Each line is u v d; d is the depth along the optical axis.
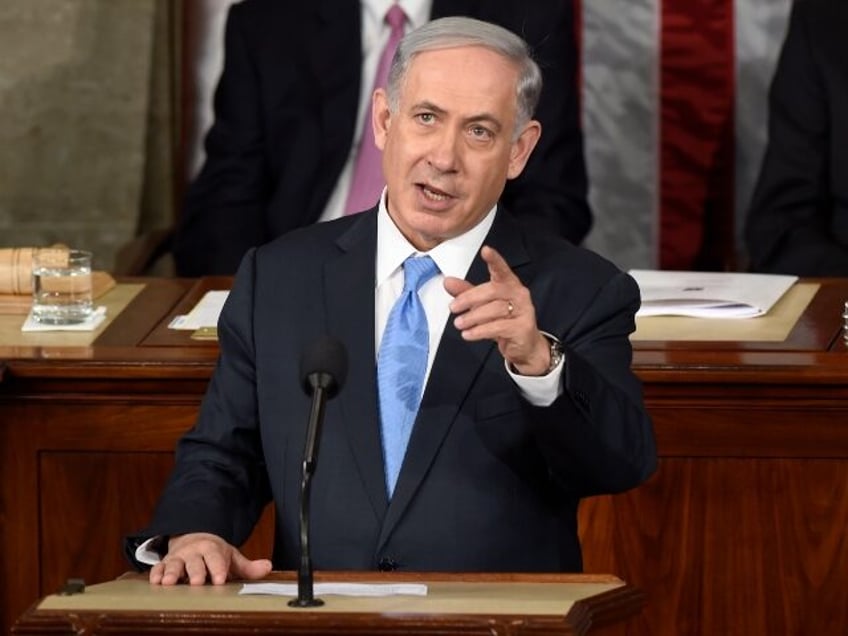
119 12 22.81
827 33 20.52
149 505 13.65
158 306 15.38
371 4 20.27
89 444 13.57
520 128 10.90
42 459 13.61
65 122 22.94
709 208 23.17
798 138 20.39
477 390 10.87
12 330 14.41
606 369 10.80
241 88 20.59
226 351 11.38
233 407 11.24
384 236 11.30
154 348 13.74
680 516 13.38
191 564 9.65
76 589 9.00
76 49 22.83
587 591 8.99
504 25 20.02
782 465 13.27
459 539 10.68
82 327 14.45
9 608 13.78
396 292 11.25
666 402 13.23
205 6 23.09
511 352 9.76
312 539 10.80
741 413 13.20
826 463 13.23
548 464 10.63
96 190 23.08
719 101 22.94
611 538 13.47
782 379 12.97
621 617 8.93
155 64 23.05
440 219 10.76
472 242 11.18
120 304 15.45
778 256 20.02
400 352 11.03
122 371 13.29
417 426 10.80
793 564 13.35
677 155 23.09
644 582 13.48
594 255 11.38
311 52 20.36
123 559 13.71
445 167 10.58
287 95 20.44
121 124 22.98
